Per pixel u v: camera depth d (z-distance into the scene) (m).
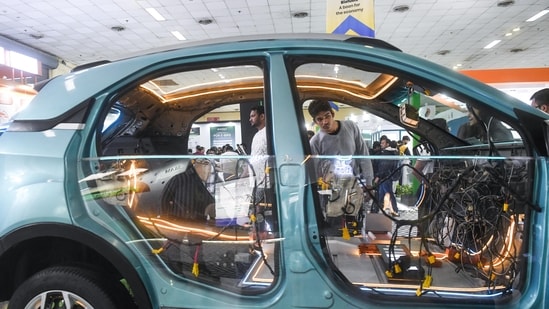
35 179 1.52
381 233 1.73
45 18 9.20
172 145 2.77
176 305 1.49
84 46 11.71
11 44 10.79
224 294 1.47
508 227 1.49
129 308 1.59
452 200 1.82
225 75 2.09
